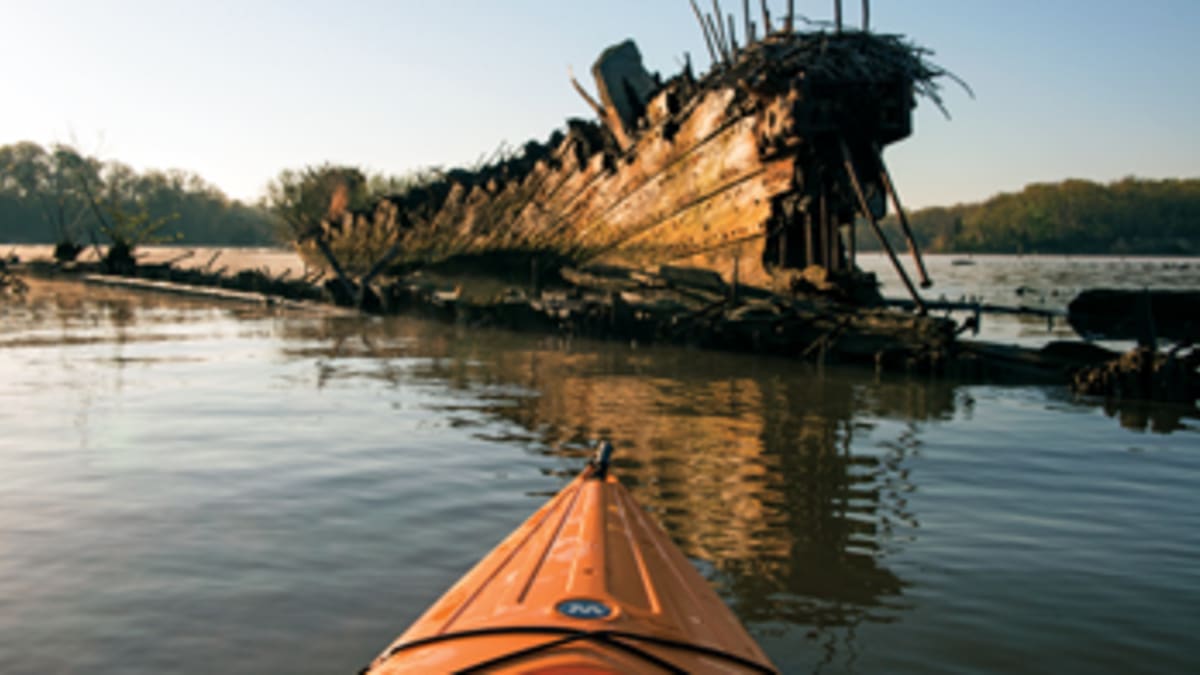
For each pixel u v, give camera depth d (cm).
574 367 2120
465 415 1477
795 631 656
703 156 3000
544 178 4216
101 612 683
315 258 7156
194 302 4306
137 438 1272
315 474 1077
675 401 1638
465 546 822
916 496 1016
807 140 2402
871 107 2309
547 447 1237
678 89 3186
